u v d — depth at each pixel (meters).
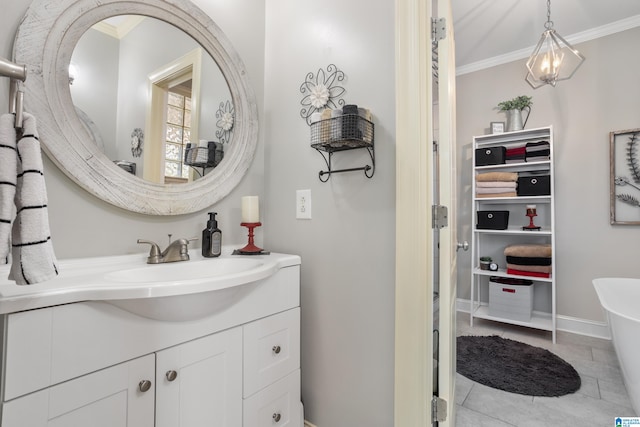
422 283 1.12
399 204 1.16
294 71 1.52
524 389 1.86
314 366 1.42
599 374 2.02
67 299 0.71
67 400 0.70
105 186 1.06
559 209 2.82
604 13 2.45
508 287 2.83
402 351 1.14
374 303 1.25
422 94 1.15
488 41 2.84
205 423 0.96
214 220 1.31
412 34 1.15
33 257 0.63
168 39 1.26
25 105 0.90
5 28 0.91
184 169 1.30
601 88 2.64
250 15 1.59
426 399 1.13
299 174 1.49
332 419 1.36
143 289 0.76
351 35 1.33
